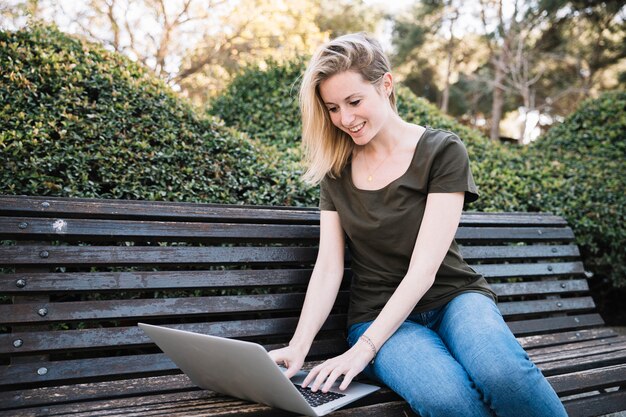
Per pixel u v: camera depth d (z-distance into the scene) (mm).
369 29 16125
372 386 1554
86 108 2502
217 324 1793
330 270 1816
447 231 1677
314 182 1854
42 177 2191
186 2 9859
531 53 16484
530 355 2039
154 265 1769
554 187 3504
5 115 2287
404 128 1788
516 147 5172
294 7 10336
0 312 1532
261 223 2008
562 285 2549
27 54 2557
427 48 18594
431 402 1414
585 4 14781
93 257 1684
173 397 1542
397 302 1604
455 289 1729
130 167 2389
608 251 3572
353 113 1669
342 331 1996
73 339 1593
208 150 2713
